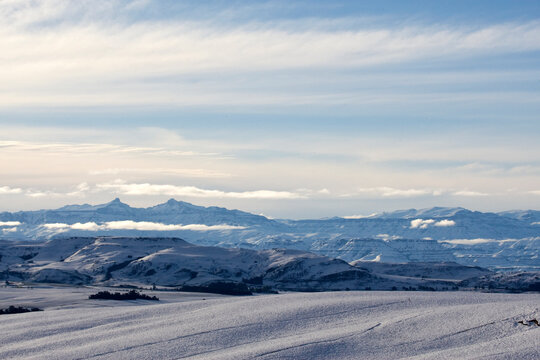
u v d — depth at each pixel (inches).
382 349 3508.9
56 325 4685.0
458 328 3705.7
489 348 3304.6
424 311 4217.5
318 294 5364.2
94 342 3998.5
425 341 3570.4
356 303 4660.4
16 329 4626.0
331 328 4010.8
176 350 3688.5
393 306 4539.9
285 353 3464.6
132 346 3796.8
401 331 3777.1
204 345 3779.5
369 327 3905.0
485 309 4020.7
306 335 3836.1
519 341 3356.3
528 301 4237.2
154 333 4126.5
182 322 4453.7
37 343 4089.6
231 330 4082.2
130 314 5019.7
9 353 3863.2
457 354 3267.7
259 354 3452.3
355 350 3513.8
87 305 7642.7
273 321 4254.4
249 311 4650.6
